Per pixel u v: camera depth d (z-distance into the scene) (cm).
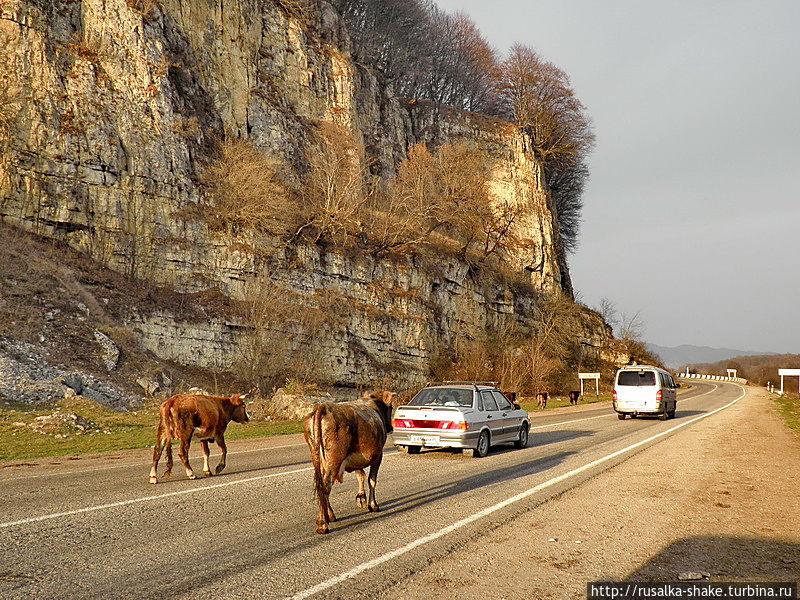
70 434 1839
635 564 630
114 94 3966
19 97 3575
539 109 8288
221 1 5000
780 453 1534
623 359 7988
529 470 1262
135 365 3216
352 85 6134
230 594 534
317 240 4741
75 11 4016
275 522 797
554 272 7538
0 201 3409
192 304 3819
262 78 5303
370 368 4609
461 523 794
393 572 594
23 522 788
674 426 2388
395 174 6662
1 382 2442
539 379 5375
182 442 1115
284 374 3678
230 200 4250
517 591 548
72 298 3294
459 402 1527
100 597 527
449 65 9112
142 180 3909
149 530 752
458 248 6284
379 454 871
